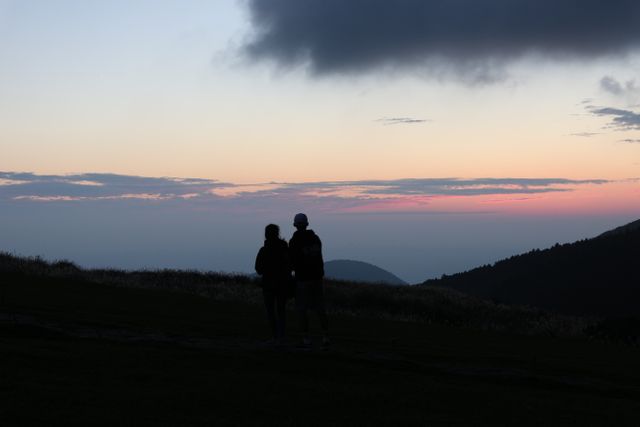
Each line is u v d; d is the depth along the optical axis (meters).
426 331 23.75
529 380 13.41
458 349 17.89
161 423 7.70
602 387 13.50
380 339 18.94
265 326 19.53
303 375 11.71
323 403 9.51
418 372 13.37
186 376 10.70
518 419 9.51
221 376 10.91
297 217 14.39
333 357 13.74
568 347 22.00
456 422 8.98
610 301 79.50
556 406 10.72
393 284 51.72
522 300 88.81
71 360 11.12
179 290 33.94
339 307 36.88
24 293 22.70
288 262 14.55
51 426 7.21
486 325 33.88
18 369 10.02
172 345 14.06
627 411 10.82
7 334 13.42
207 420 8.02
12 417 7.39
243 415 8.45
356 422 8.51
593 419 9.89
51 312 17.83
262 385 10.38
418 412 9.44
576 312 78.94
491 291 97.62
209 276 44.06
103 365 10.99
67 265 38.91
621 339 27.58
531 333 29.75
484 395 11.16
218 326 18.50
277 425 8.03
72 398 8.51
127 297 25.30
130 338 14.58
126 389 9.36
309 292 14.38
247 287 39.91
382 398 10.15
